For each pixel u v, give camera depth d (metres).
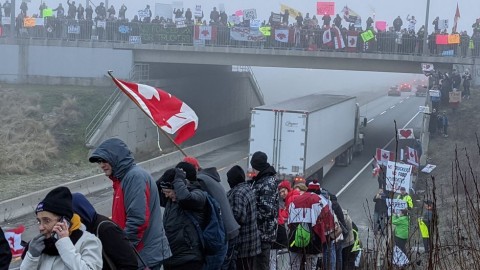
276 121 31.47
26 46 51.91
